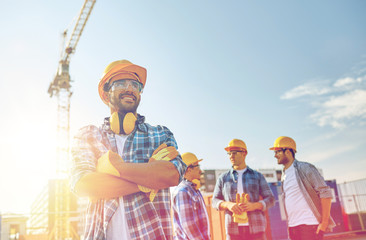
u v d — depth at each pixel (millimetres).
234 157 4402
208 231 3309
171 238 1432
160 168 1381
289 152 4027
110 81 1627
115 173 1333
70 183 1400
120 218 1414
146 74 1674
